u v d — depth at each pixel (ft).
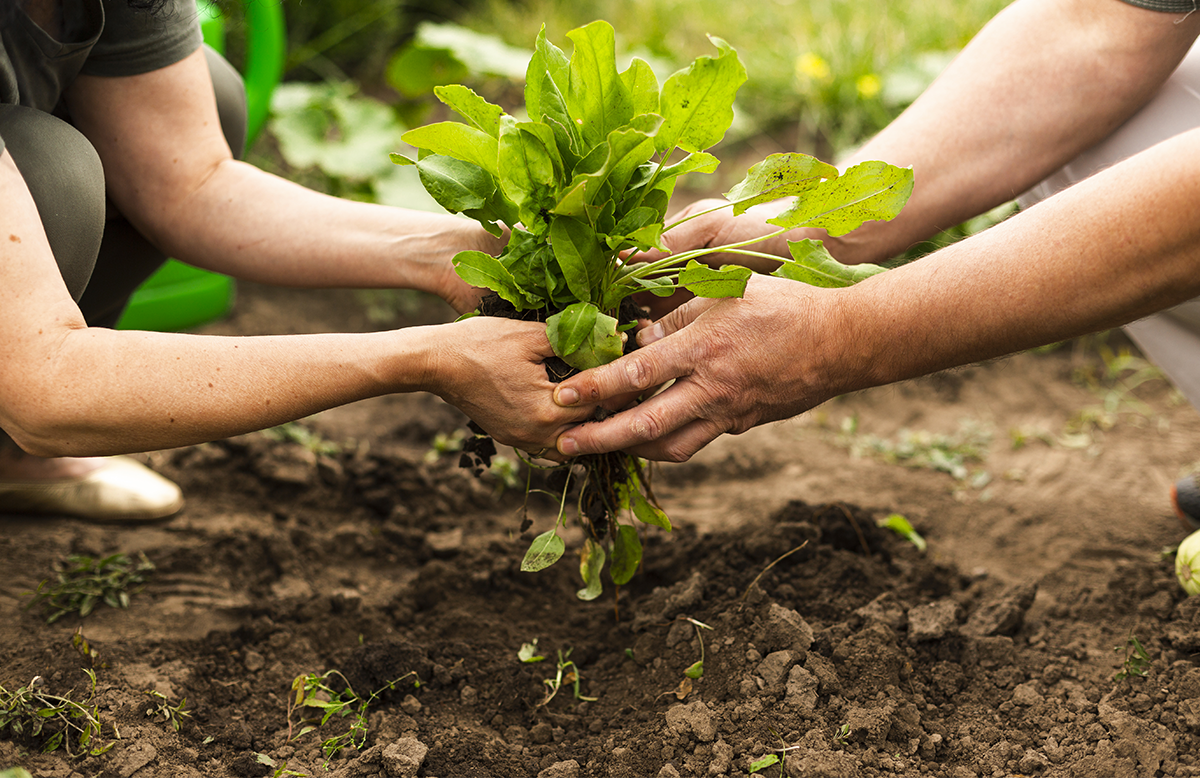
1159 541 6.85
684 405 4.60
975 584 6.37
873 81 13.02
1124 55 5.59
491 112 4.38
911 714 4.88
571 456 4.80
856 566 5.99
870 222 5.89
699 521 7.17
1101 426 8.70
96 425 3.97
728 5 15.96
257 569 6.48
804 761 4.48
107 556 6.37
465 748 4.77
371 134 11.12
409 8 16.34
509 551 6.61
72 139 4.65
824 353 4.51
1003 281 4.25
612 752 4.73
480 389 4.51
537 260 4.57
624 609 6.06
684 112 4.42
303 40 14.96
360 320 10.55
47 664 5.17
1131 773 4.54
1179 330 6.09
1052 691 5.17
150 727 4.80
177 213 5.58
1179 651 5.35
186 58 5.42
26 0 4.49
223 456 7.52
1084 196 4.18
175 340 4.10
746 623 5.32
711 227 5.76
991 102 5.80
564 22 15.80
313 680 5.18
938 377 6.05
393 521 7.09
